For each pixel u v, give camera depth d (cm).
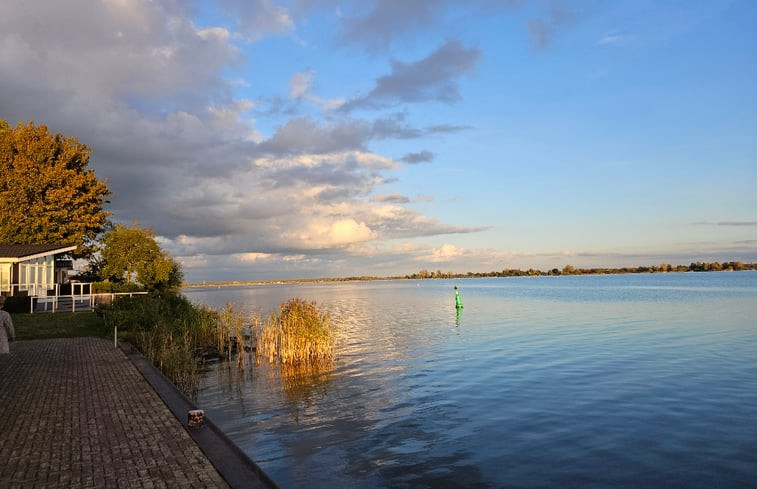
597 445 1116
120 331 2594
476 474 974
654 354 2264
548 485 922
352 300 8206
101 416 1029
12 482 686
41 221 4447
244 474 704
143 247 5156
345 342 2875
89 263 5534
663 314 4275
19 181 4416
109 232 5216
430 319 4269
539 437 1177
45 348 2084
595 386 1659
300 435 1223
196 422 941
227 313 3094
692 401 1458
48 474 715
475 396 1566
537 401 1489
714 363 2020
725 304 5369
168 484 680
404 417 1359
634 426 1243
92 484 680
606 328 3334
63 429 936
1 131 4747
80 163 5066
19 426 956
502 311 4975
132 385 1341
